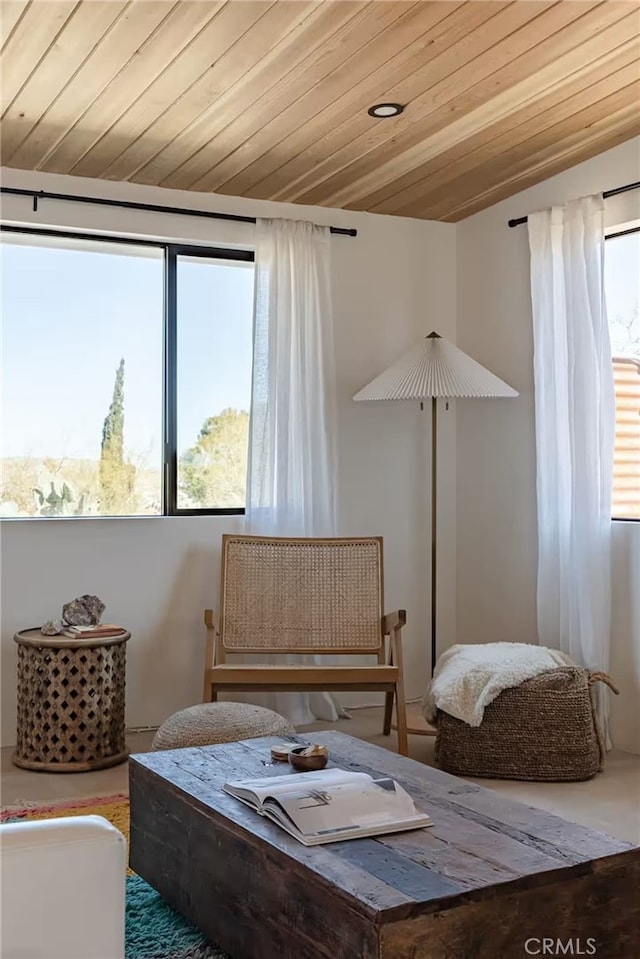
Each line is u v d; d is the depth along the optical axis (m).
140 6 2.66
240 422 4.59
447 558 4.96
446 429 4.96
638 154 3.87
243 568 4.17
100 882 1.26
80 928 1.25
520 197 4.52
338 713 4.59
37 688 3.65
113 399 4.35
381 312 4.83
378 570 4.20
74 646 3.61
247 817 2.02
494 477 4.72
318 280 4.57
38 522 4.09
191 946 2.14
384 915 1.56
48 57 2.98
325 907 1.69
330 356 4.57
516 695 3.54
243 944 1.96
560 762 3.51
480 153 3.98
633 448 4.04
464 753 3.58
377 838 1.89
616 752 3.90
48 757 3.64
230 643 4.10
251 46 2.92
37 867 1.22
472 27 2.84
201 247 4.48
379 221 4.84
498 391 4.24
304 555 4.21
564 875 1.74
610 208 3.98
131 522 4.27
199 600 4.39
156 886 2.36
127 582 4.26
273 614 4.15
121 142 3.75
